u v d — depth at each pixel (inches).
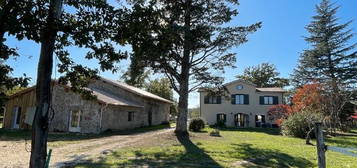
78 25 185.8
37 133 183.2
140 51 195.6
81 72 233.9
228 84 1364.4
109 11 186.4
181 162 357.7
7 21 150.5
